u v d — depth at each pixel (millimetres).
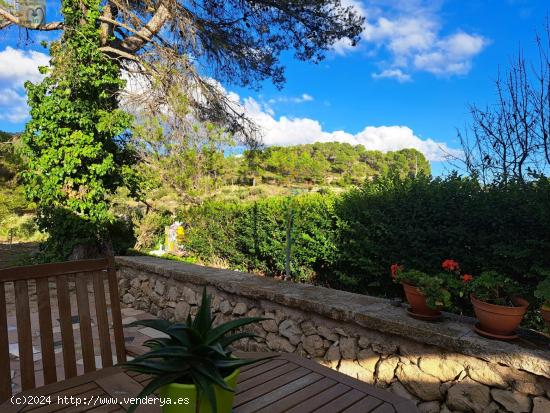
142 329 4023
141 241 8102
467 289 2283
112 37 7465
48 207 6770
